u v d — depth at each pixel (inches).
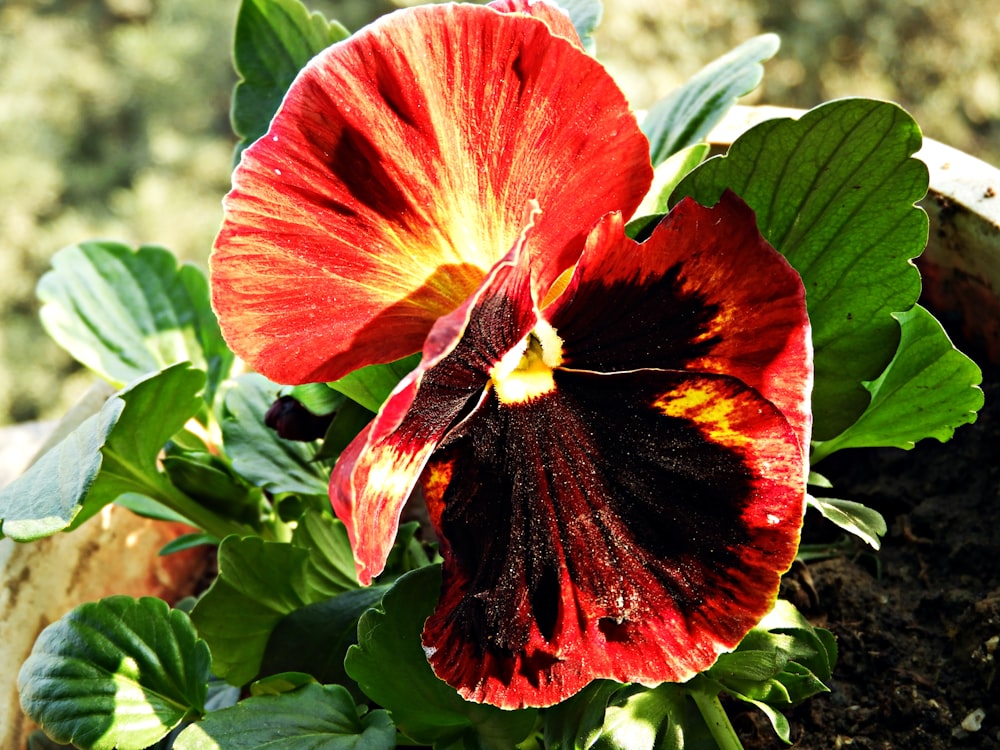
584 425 4.9
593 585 4.8
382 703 5.8
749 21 33.2
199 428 8.4
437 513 4.9
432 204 4.7
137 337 8.6
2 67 37.7
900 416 6.6
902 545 7.5
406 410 3.9
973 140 33.9
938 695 6.6
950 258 7.4
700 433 4.8
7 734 7.3
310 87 4.4
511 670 4.8
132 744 6.0
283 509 7.6
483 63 4.5
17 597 7.7
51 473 5.7
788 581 7.1
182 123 37.7
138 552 8.9
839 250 5.9
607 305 4.9
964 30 33.4
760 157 5.6
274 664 6.6
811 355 4.8
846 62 34.0
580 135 4.6
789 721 6.7
